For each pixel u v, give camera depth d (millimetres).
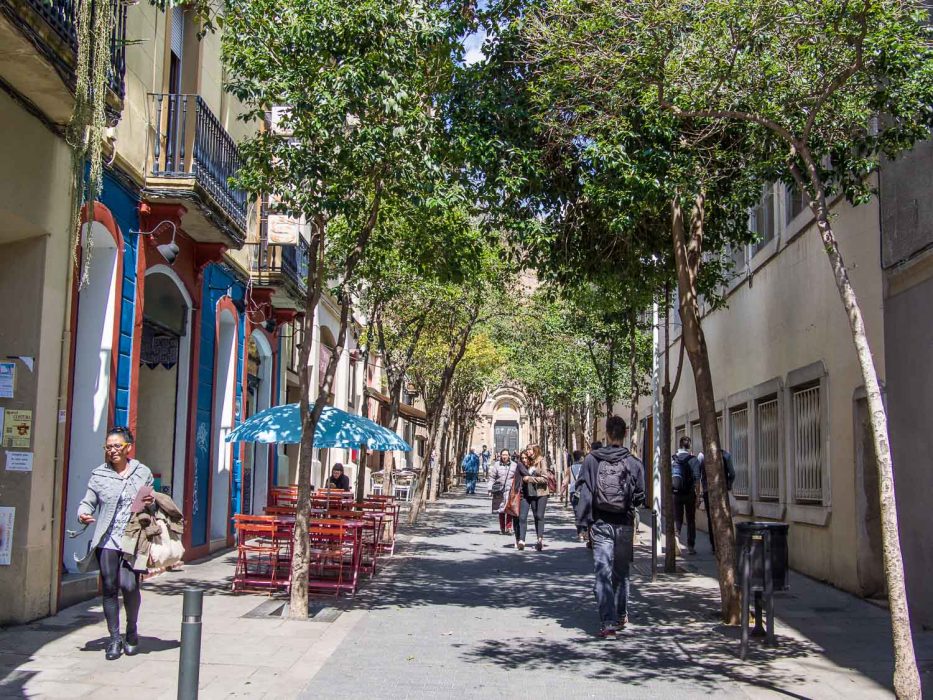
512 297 25547
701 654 8438
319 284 10695
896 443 10602
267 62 10086
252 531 12016
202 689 6840
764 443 17297
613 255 12812
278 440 12094
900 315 10461
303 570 10070
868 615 10648
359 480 17219
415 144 10250
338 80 9641
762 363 17266
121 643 7676
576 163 10906
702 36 8547
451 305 23125
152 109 12445
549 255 12492
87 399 11109
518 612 10727
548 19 10094
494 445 74562
